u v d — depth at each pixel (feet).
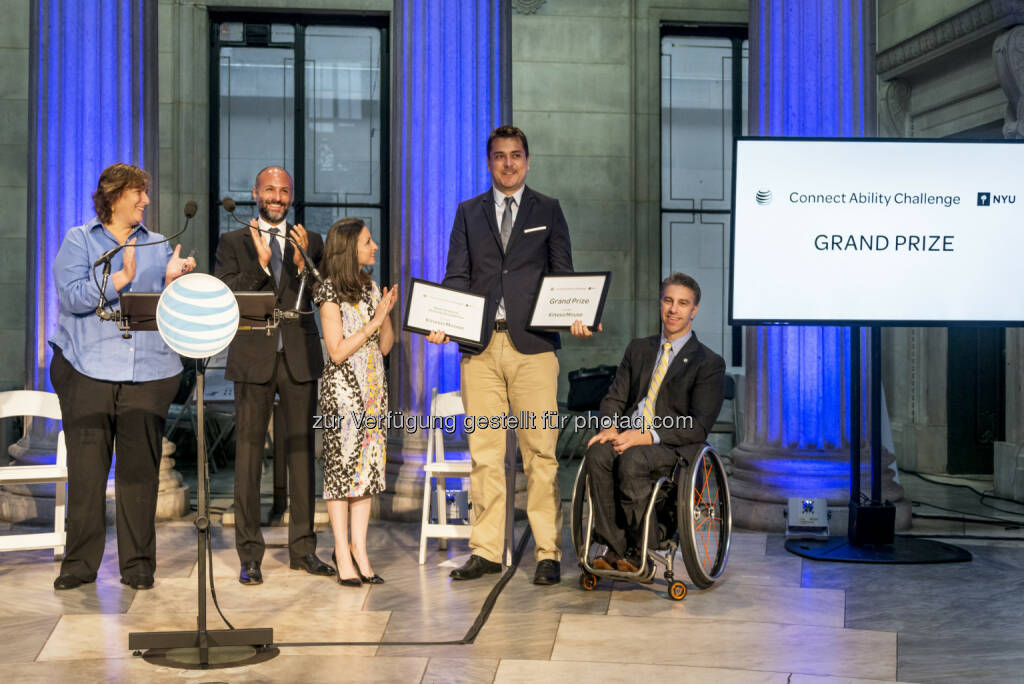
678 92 29.32
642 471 13.43
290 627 12.05
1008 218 15.34
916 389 25.22
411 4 18.89
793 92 17.76
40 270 18.01
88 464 13.83
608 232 28.86
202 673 10.44
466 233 14.65
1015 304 15.40
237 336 14.30
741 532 17.28
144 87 18.43
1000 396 24.77
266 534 17.21
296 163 28.50
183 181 27.53
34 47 18.22
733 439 27.81
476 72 18.83
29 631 11.88
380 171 28.73
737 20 28.84
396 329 18.89
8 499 18.06
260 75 28.35
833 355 17.76
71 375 13.79
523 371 14.19
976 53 22.84
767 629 11.94
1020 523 18.11
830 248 15.42
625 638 11.59
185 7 27.40
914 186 15.38
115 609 12.80
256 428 14.35
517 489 18.45
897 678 10.30
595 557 13.96
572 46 28.71
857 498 16.03
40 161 18.07
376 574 14.55
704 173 29.40
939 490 22.48
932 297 15.42
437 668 10.56
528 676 10.32
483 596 13.46
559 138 28.73
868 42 17.85
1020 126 20.48
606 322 28.73
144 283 13.76
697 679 10.23
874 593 13.51
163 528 17.70
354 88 28.63
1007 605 12.96
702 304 29.37
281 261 14.92
